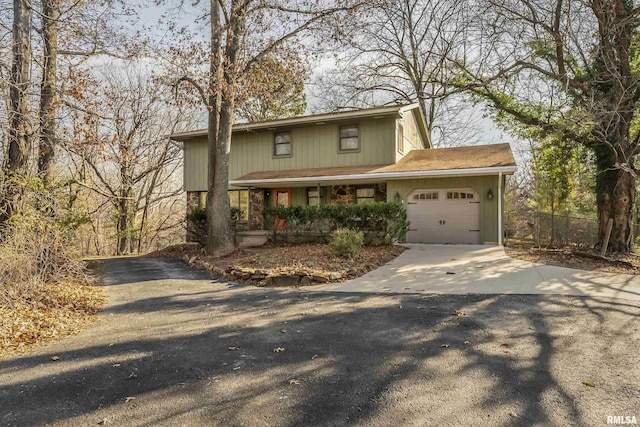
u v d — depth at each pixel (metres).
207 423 2.70
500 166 11.83
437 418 2.69
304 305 6.05
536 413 2.73
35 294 6.30
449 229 13.55
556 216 14.51
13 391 3.30
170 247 17.31
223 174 12.38
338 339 4.41
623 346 3.95
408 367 3.57
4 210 6.91
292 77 14.03
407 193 14.05
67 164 14.41
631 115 11.09
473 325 4.76
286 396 3.08
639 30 11.46
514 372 3.40
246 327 5.00
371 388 3.18
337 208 12.48
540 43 11.49
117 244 22.91
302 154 16.27
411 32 23.16
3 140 7.98
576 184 17.06
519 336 4.32
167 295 7.21
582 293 6.18
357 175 13.34
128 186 21.33
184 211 27.91
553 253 10.80
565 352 3.82
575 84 11.21
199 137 18.38
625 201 11.12
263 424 2.67
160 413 2.86
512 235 19.94
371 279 7.90
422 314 5.32
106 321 5.58
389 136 14.69
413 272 8.42
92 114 9.45
